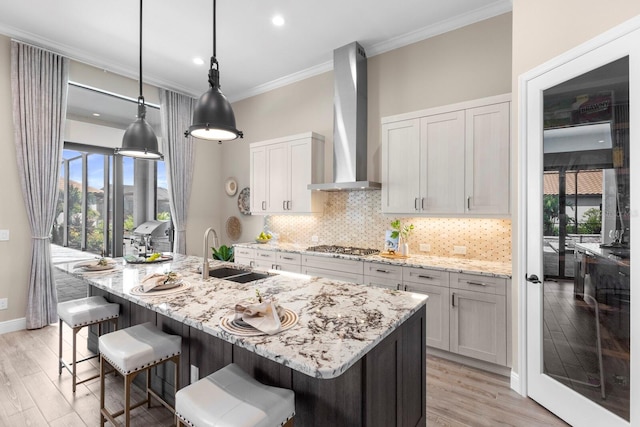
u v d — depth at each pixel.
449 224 3.38
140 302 1.80
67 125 4.06
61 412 2.13
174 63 4.19
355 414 1.30
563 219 2.08
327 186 3.76
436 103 3.44
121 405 2.21
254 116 5.20
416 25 3.40
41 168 3.58
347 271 3.46
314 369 1.05
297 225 4.64
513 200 2.45
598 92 1.86
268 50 3.90
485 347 2.64
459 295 2.76
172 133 4.88
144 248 3.24
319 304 1.73
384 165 3.46
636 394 1.69
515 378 2.42
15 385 2.44
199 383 1.41
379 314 1.58
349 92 3.75
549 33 2.16
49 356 2.90
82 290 4.38
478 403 2.26
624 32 1.71
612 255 1.81
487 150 2.85
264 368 1.58
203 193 5.39
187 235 5.17
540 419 2.09
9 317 3.45
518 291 2.38
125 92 4.39
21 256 3.52
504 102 2.77
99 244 4.41
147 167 4.89
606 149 1.83
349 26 3.41
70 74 3.87
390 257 3.37
